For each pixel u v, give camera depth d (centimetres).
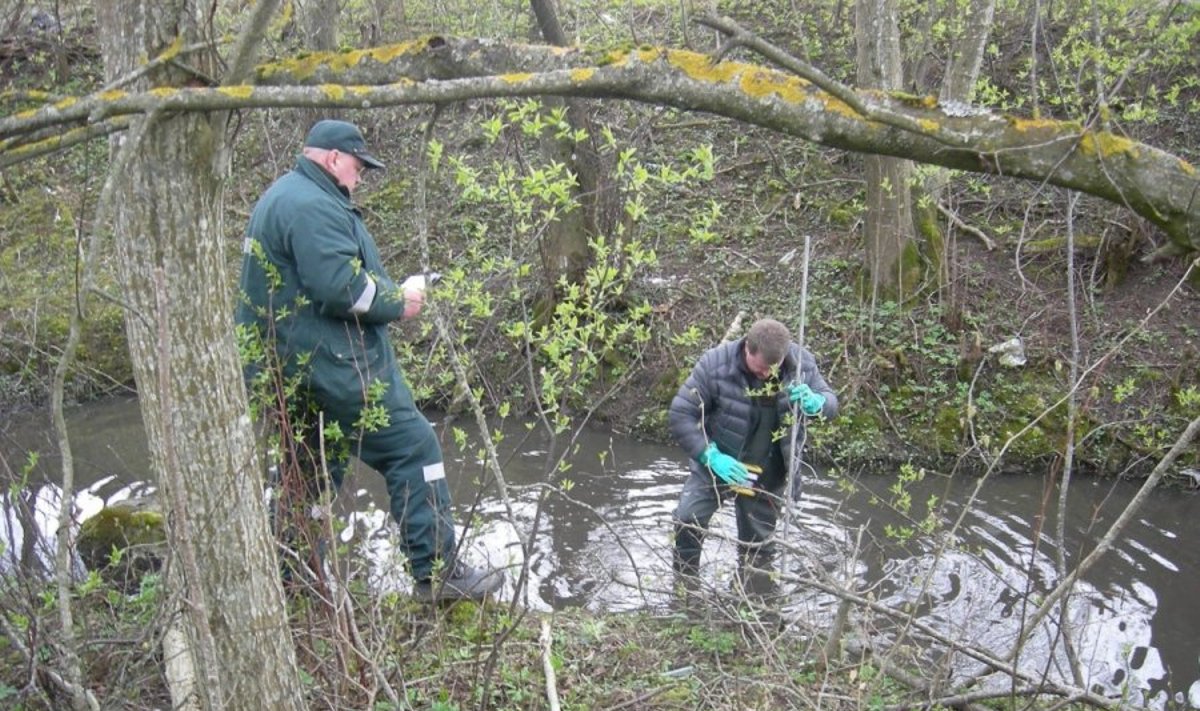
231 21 530
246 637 296
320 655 402
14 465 708
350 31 1193
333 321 441
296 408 455
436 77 262
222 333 280
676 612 534
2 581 419
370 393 441
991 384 838
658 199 1077
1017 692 417
